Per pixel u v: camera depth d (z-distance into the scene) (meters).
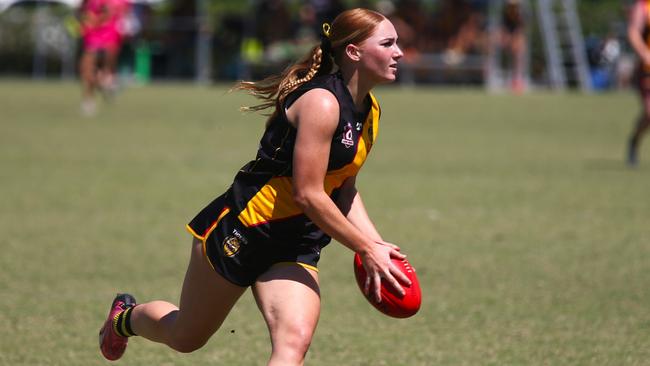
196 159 53.06
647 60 48.47
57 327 22.59
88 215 36.44
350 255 30.56
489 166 51.66
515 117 82.56
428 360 20.38
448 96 105.25
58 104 87.38
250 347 21.34
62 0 110.56
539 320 23.33
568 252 30.75
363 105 15.70
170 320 16.95
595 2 129.00
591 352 20.86
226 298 15.87
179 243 31.92
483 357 20.56
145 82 123.00
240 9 145.62
